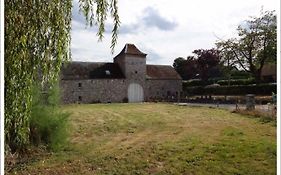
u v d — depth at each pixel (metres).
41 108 9.52
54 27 4.10
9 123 3.92
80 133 13.20
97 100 37.50
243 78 38.25
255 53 31.30
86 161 8.89
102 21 4.69
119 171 8.03
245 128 12.53
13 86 3.77
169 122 16.05
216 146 9.64
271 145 9.23
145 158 8.96
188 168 7.97
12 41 3.70
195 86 42.16
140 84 40.31
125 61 39.59
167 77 42.16
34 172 7.92
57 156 9.30
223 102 27.39
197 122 15.56
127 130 14.02
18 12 3.78
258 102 23.52
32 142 9.31
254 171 7.45
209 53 45.03
